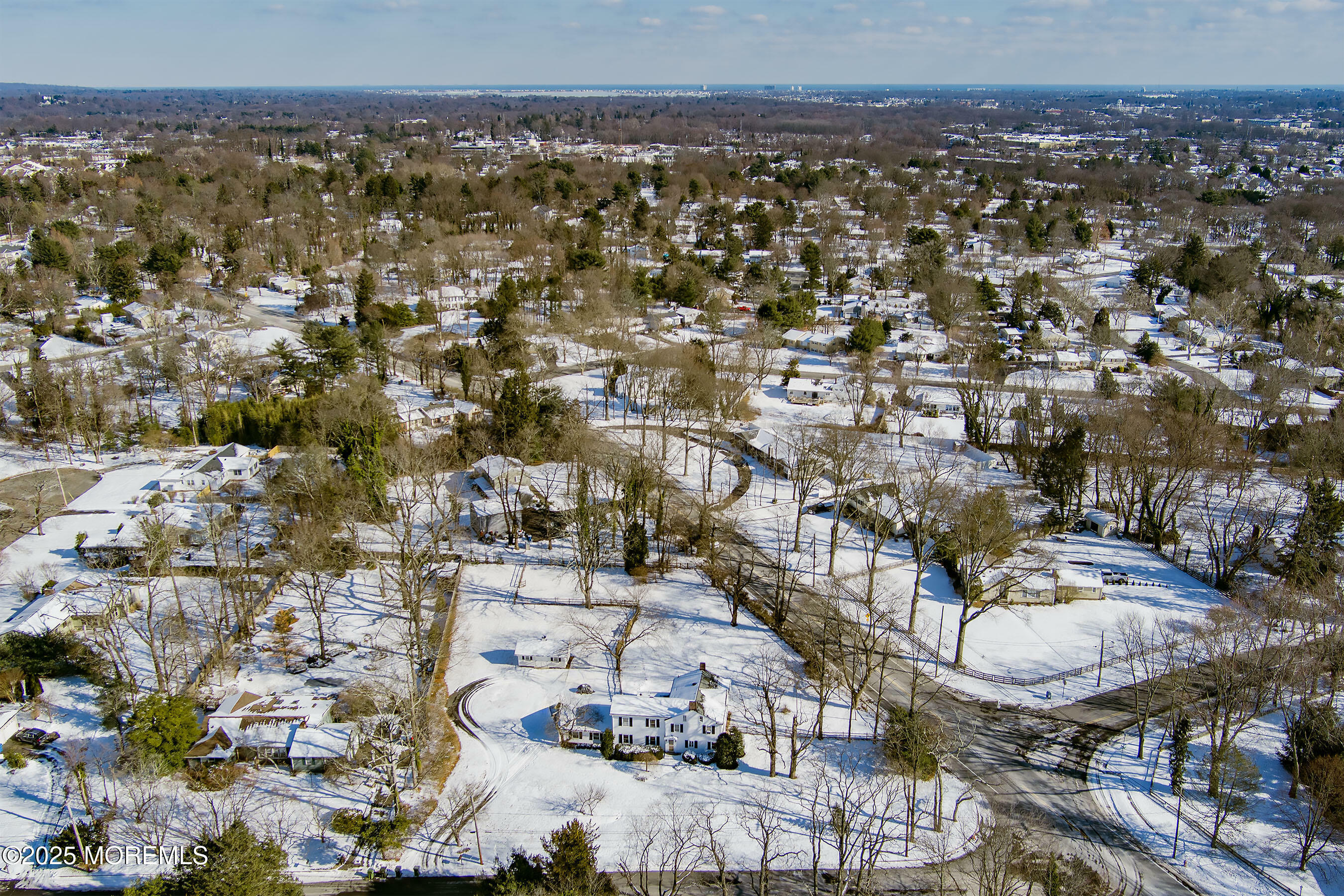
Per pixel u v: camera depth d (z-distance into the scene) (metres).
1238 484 132.38
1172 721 84.31
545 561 109.81
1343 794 70.44
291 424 136.88
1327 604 88.94
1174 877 67.38
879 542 97.44
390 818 70.12
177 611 92.12
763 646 94.00
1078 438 121.12
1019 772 78.06
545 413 136.25
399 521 116.19
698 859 64.06
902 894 64.81
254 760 75.88
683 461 136.88
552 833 66.75
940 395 165.25
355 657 89.69
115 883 63.47
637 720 79.00
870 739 81.50
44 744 75.88
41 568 100.56
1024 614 101.81
